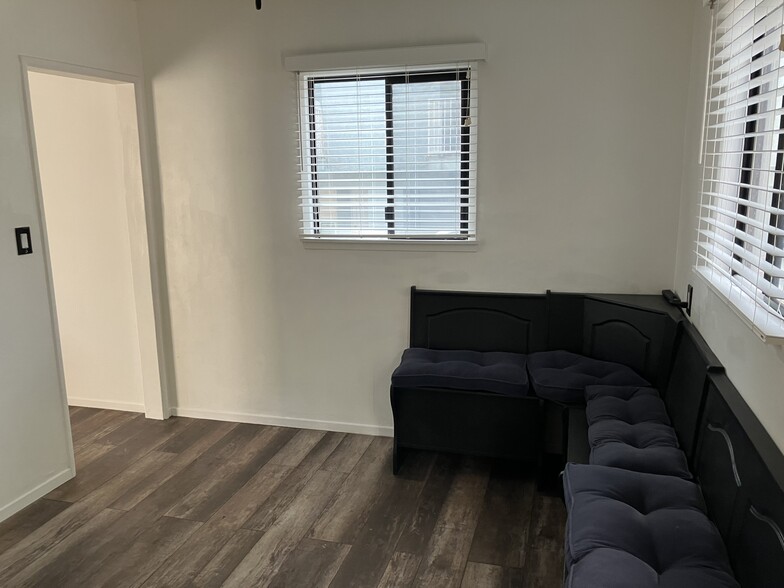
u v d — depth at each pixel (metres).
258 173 3.45
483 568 2.38
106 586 2.32
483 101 3.10
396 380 2.96
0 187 2.68
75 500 2.91
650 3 2.83
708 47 2.40
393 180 3.32
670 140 2.93
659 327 2.73
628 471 2.01
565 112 3.02
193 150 3.52
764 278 1.82
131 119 3.48
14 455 2.81
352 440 3.52
